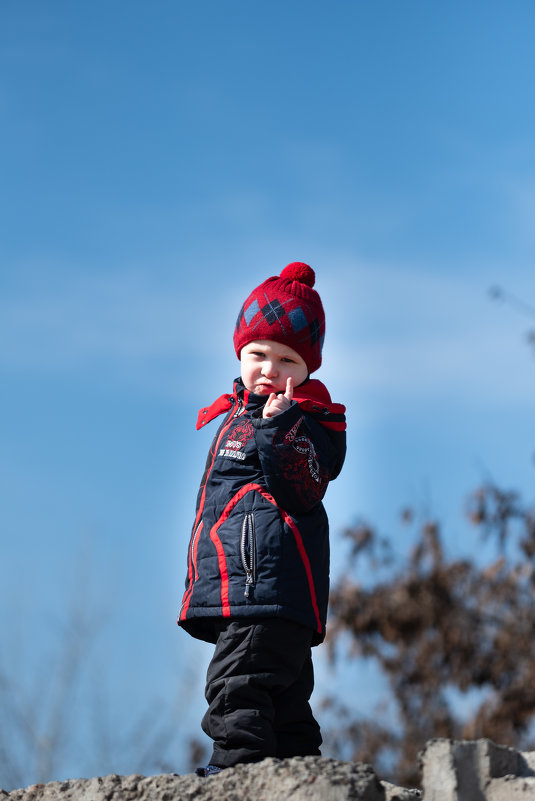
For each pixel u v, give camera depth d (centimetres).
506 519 1688
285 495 511
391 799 449
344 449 562
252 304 564
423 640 1703
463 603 1705
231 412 569
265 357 557
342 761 454
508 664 1661
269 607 501
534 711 1627
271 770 452
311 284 586
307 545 518
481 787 416
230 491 529
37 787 511
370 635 1716
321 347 576
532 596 1677
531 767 421
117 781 491
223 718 501
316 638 531
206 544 523
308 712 532
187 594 526
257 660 503
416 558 1727
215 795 457
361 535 1733
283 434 507
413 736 1730
